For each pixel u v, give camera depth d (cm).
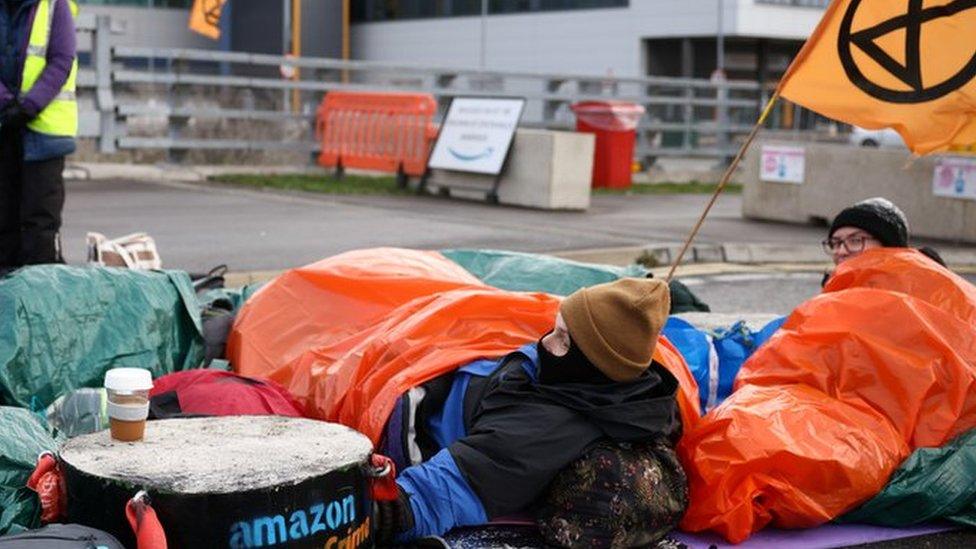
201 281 725
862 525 492
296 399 529
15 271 580
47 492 394
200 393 500
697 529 470
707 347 577
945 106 573
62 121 799
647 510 441
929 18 569
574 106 2047
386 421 479
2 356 536
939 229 1400
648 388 452
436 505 435
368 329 552
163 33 5050
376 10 5722
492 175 1639
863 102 586
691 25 4672
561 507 442
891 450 488
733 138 2622
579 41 5016
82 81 1869
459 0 5378
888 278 556
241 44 4891
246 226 1304
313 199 1611
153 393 509
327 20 4806
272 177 1873
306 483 372
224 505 360
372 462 407
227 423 432
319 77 2889
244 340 592
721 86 2622
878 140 3141
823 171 1491
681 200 1862
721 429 473
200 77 1942
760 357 536
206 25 2348
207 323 612
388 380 495
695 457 471
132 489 365
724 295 1041
